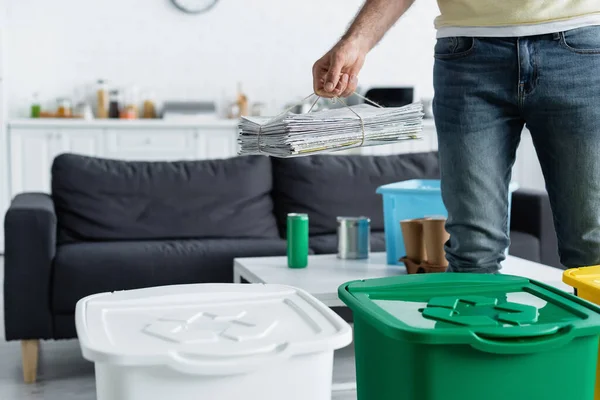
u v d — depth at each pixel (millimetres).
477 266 1660
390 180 3441
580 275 1329
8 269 2613
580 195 1610
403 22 6473
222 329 1033
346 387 2234
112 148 5469
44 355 2971
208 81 6172
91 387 2594
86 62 5941
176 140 5574
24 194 3123
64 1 5867
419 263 2307
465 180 1654
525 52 1584
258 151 1597
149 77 6062
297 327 1047
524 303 1195
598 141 1594
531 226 3348
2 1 5637
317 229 3354
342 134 1503
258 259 2547
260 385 971
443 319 1088
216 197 3217
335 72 1601
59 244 3033
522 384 1055
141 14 6008
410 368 1045
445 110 1684
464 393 1040
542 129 1647
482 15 1618
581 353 1074
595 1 1595
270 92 6281
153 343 961
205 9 6094
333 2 6320
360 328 1200
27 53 5840
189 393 948
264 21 6219
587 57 1575
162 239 3131
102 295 1171
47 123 5355
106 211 3088
